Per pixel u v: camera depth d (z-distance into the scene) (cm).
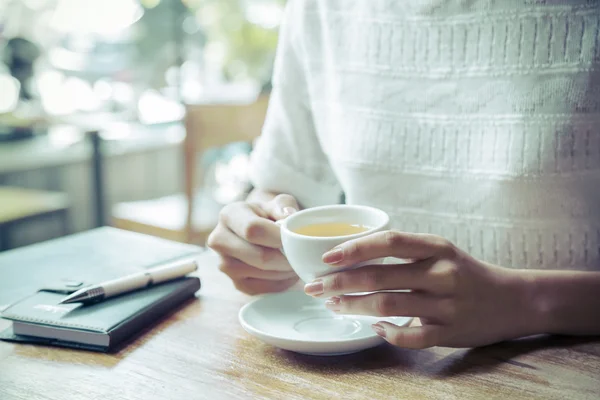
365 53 97
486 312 63
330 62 101
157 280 79
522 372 59
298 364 62
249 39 332
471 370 60
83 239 104
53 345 68
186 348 66
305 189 105
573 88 81
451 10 88
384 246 59
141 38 324
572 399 54
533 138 83
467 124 89
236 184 296
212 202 262
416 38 92
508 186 86
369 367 61
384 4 94
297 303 75
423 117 93
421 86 93
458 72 89
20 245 271
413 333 61
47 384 59
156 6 322
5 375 61
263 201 96
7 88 294
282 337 62
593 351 64
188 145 199
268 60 334
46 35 303
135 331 70
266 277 81
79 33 311
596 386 56
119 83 324
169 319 74
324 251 60
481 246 91
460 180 91
